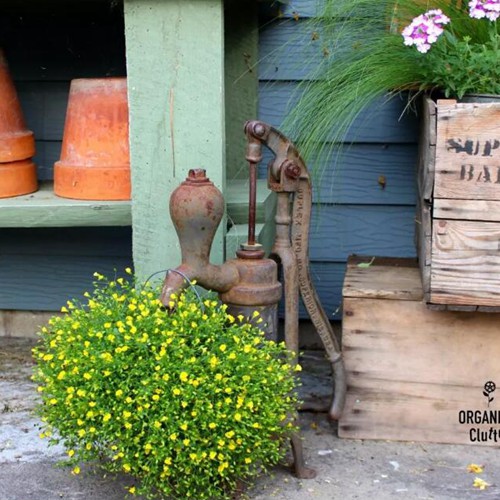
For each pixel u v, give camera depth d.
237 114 2.95
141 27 2.29
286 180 2.10
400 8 2.57
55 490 2.10
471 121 2.07
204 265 2.03
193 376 1.83
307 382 2.78
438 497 2.07
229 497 1.98
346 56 2.67
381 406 2.36
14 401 2.64
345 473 2.18
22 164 2.72
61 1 2.60
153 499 2.03
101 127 2.58
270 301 2.10
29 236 3.18
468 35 2.44
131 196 2.44
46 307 3.23
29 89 3.11
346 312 2.33
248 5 2.85
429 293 2.16
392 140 2.92
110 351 1.88
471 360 2.30
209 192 2.01
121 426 1.84
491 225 2.10
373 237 3.00
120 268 3.17
